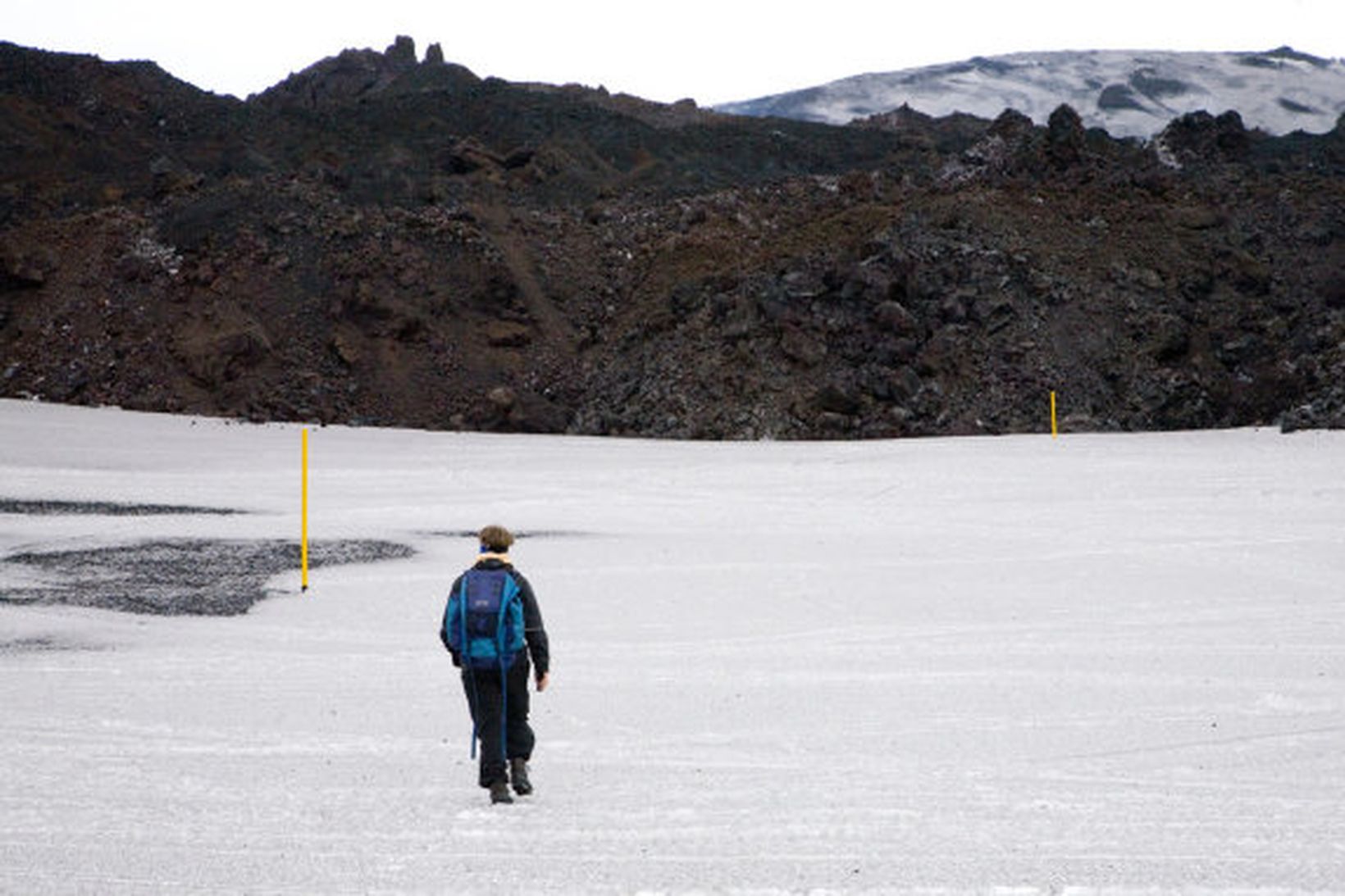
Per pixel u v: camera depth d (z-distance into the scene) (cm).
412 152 6988
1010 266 4938
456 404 4956
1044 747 1036
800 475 3441
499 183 6525
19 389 4928
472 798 870
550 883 645
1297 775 923
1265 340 4856
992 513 2731
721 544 2370
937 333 4700
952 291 4834
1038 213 5391
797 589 1933
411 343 5159
